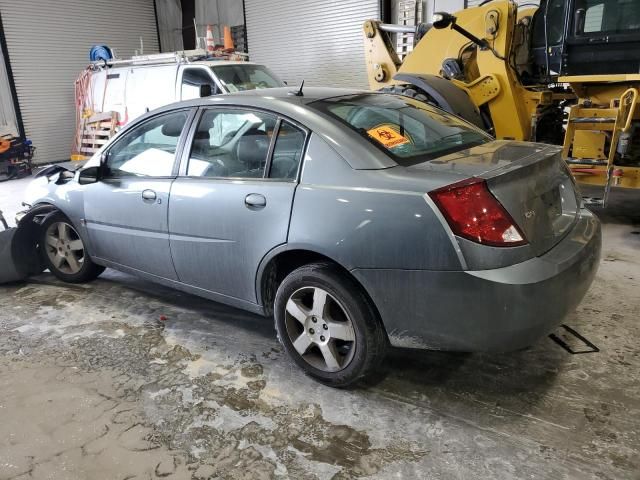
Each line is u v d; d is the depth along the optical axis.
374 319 2.42
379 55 7.32
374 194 2.27
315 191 2.45
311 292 2.61
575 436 2.21
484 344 2.17
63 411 2.54
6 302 3.90
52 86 12.24
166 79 8.29
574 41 5.13
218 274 2.95
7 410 2.56
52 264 4.21
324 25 11.06
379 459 2.14
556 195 2.51
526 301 2.08
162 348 3.12
